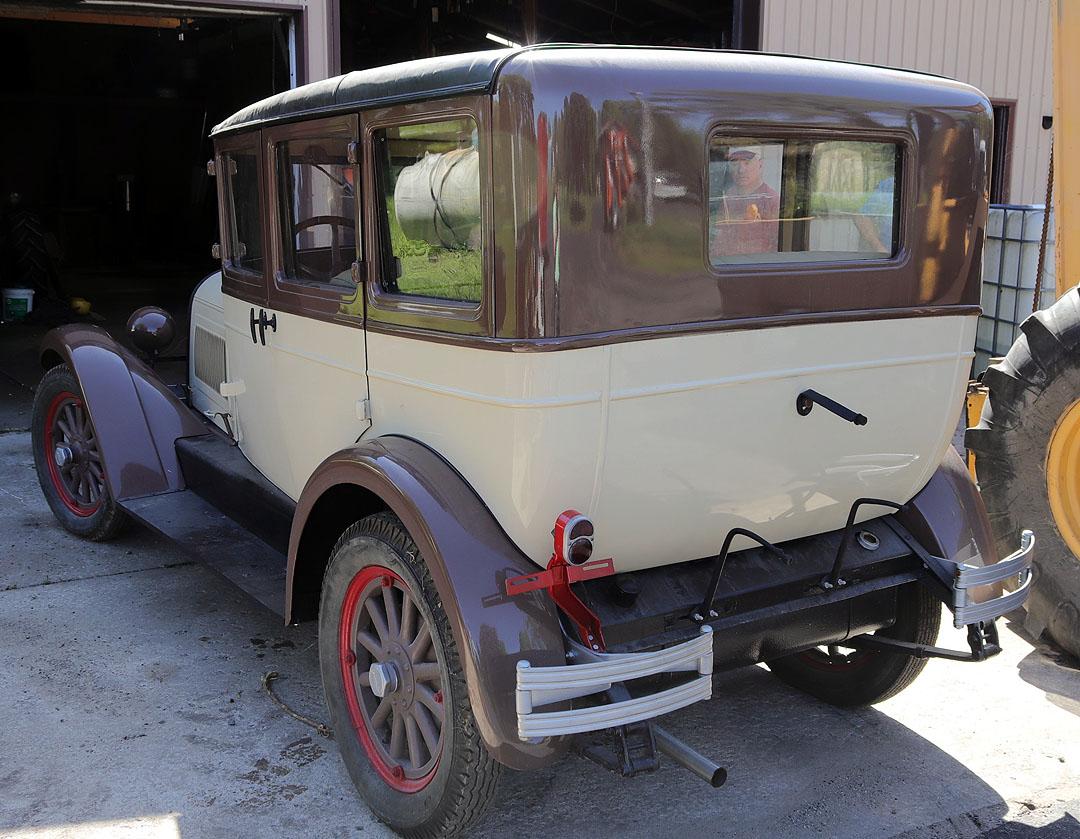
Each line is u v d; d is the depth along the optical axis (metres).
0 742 3.11
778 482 2.69
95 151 17.80
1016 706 3.48
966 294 2.88
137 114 17.86
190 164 17.77
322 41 6.98
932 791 2.98
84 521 4.74
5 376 8.34
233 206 3.67
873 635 3.15
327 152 2.90
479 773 2.43
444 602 2.35
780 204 2.57
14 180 17.44
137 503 4.12
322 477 2.76
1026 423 3.70
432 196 2.51
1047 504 3.70
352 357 2.89
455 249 2.46
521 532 2.42
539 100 2.19
